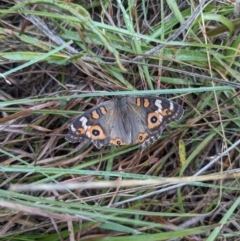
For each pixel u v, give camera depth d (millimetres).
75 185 92
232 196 158
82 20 130
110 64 151
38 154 155
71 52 151
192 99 160
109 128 137
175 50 151
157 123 138
